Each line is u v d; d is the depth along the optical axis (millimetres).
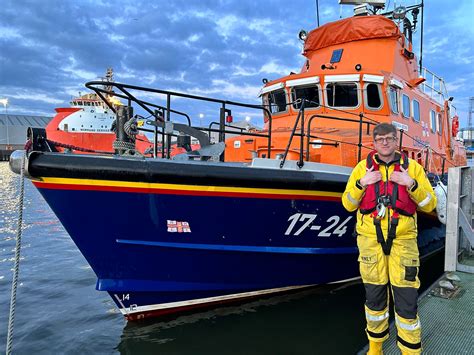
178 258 3693
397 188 2389
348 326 3930
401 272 2381
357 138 4719
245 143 5422
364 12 6598
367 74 5168
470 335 2869
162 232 3500
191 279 3861
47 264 6934
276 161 3688
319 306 4367
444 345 2732
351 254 4496
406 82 6078
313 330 3848
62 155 3154
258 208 3602
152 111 3857
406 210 2379
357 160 4523
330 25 6273
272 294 4426
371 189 2455
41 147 3273
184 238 3580
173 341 3676
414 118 6145
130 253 3559
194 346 3590
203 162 3408
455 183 3795
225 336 3744
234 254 3834
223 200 3469
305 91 5676
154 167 3223
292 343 3607
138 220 3395
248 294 4254
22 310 4715
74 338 3914
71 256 7527
